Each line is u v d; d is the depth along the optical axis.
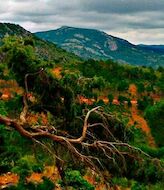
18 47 17.53
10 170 24.75
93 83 18.64
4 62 17.58
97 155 16.11
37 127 16.47
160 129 62.00
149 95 80.00
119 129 17.28
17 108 19.17
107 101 66.25
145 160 16.19
